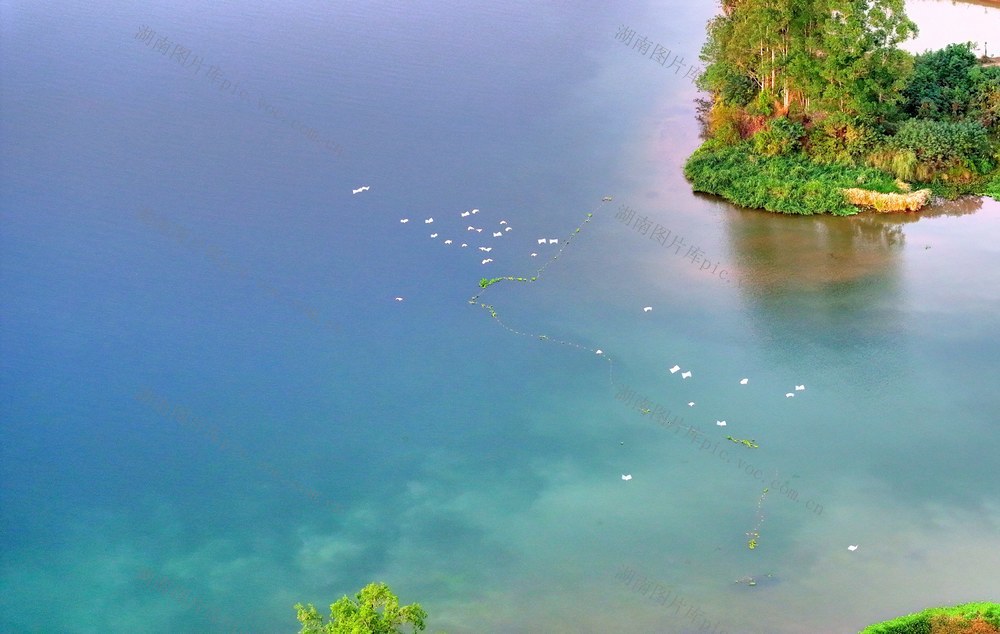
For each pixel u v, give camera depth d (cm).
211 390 9594
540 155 13038
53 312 10619
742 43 12538
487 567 7794
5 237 11731
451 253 11288
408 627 7300
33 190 12525
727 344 9850
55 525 8369
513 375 9625
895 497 8169
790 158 12306
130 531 8281
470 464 8725
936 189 11831
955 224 11412
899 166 11831
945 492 8188
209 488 8631
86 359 10006
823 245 11212
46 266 11281
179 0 17338
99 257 11394
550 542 7956
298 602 7612
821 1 11981
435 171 12738
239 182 12619
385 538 8100
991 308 10119
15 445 9100
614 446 8806
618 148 13138
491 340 10062
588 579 7631
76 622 7581
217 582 7825
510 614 7406
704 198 12100
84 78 14962
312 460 8838
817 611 7275
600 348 9888
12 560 8075
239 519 8338
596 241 11412
